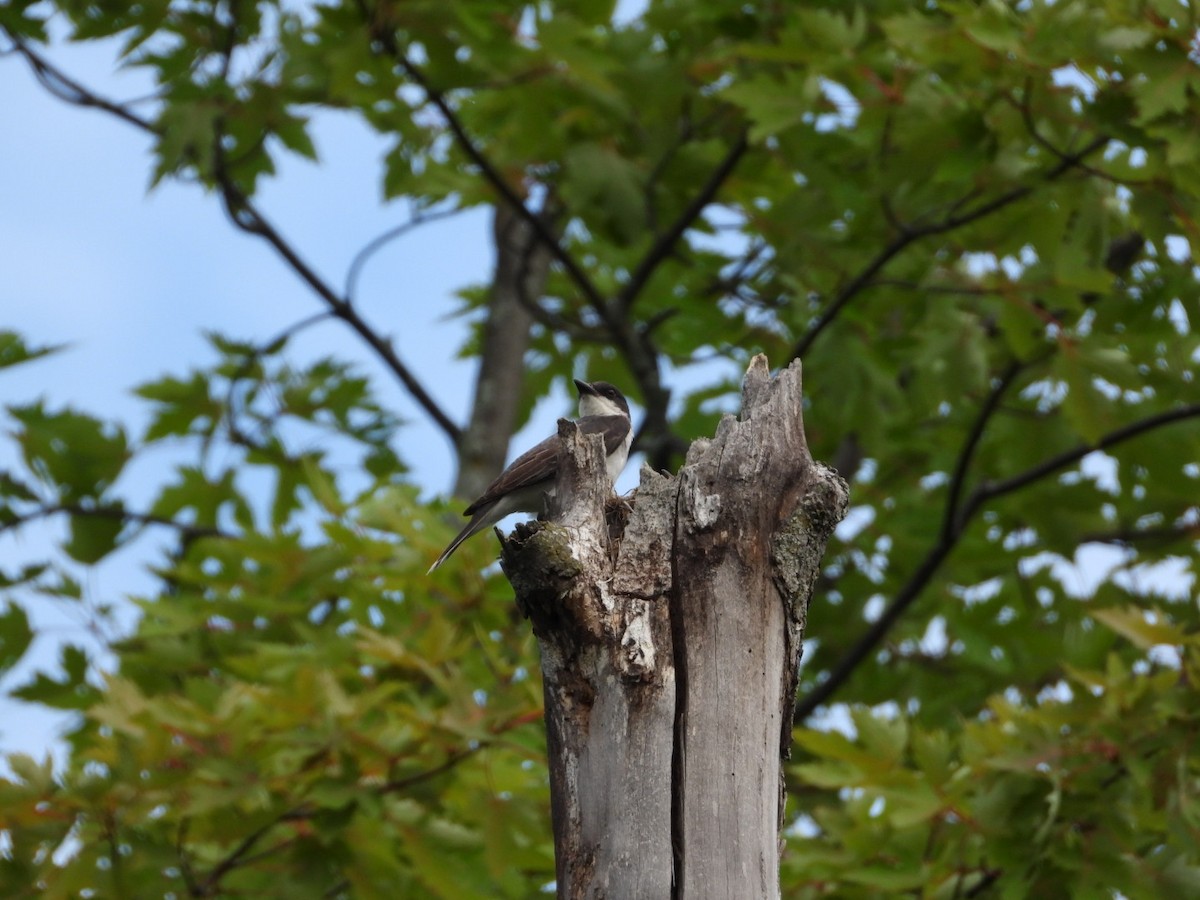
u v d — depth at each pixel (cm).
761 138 1136
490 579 1069
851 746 960
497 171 1477
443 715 891
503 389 1572
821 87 1184
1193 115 946
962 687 1452
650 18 1334
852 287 1255
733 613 574
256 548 1092
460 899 925
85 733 1120
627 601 574
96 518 1315
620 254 1725
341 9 1230
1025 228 1177
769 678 569
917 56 1047
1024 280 1210
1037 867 920
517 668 968
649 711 554
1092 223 1119
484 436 1533
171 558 1314
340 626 1141
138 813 849
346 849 947
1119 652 1221
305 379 1471
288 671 988
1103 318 1259
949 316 1345
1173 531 1484
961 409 1586
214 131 1307
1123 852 928
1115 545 1539
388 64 1286
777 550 590
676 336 1381
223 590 1114
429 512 1135
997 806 937
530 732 912
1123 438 1281
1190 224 1029
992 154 1084
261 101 1298
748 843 534
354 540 1084
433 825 948
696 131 1370
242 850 902
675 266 1675
